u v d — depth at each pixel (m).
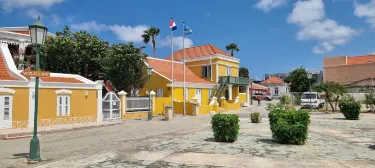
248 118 25.48
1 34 30.16
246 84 46.16
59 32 30.62
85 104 22.16
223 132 12.01
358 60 53.97
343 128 17.28
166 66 39.41
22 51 31.28
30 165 8.79
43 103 19.50
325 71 54.69
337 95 31.52
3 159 9.70
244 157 9.12
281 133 11.51
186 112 31.05
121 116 25.34
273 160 8.70
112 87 30.80
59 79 21.38
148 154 9.72
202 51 44.84
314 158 8.94
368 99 31.72
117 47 28.45
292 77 63.25
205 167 7.98
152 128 18.84
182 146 11.14
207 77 42.31
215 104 35.25
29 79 18.77
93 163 8.65
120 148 11.01
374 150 10.29
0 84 17.39
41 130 17.20
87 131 17.97
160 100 30.56
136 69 29.05
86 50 29.42
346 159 8.80
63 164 8.62
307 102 36.00
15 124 18.02
